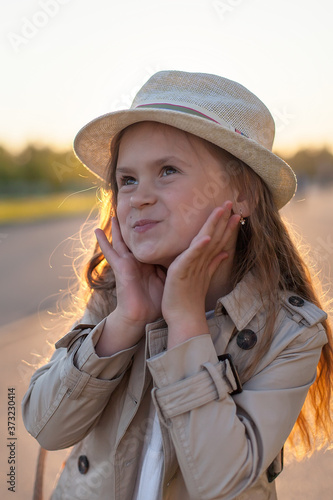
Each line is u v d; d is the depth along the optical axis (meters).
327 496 2.40
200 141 1.39
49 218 16.38
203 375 1.23
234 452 1.18
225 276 1.52
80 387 1.36
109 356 1.37
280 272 1.54
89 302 1.70
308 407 1.68
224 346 1.38
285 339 1.35
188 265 1.29
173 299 1.31
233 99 1.50
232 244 1.51
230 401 1.23
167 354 1.26
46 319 4.98
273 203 1.58
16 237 12.05
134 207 1.40
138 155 1.40
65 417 1.38
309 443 1.69
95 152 1.73
